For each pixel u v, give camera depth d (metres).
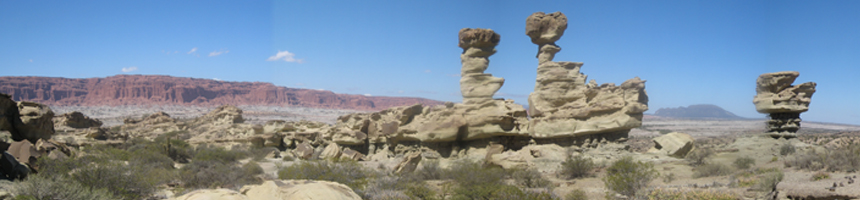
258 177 26.72
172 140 45.47
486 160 31.03
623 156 33.62
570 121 38.59
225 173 25.92
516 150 40.06
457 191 19.55
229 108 86.12
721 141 33.09
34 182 14.78
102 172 17.88
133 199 17.83
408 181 22.69
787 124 31.25
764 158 27.38
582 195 18.53
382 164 35.56
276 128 60.84
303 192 11.67
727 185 18.80
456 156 39.56
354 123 51.19
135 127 92.88
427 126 41.00
